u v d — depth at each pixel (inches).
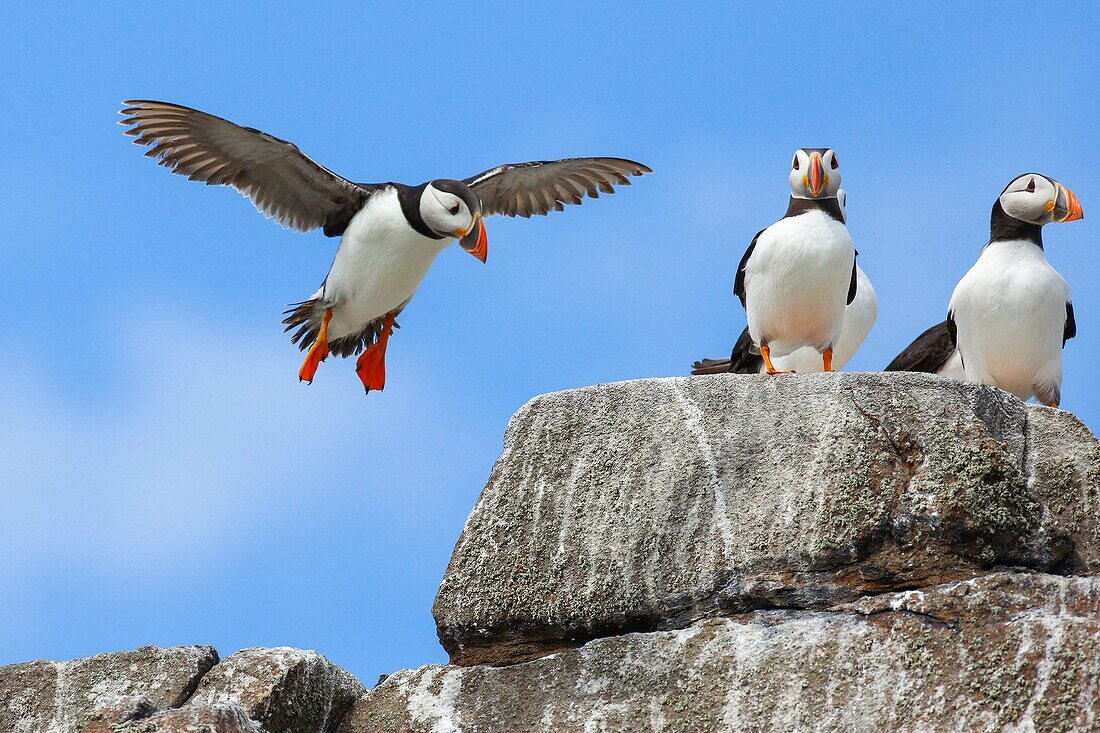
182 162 745.6
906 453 464.1
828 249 603.2
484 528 503.5
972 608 428.5
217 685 491.2
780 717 435.5
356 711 498.6
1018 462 473.4
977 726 410.6
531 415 518.6
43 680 499.2
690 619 467.8
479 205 748.6
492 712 476.4
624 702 459.5
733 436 487.2
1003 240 634.8
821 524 457.7
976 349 635.5
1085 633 411.5
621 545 482.3
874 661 432.8
